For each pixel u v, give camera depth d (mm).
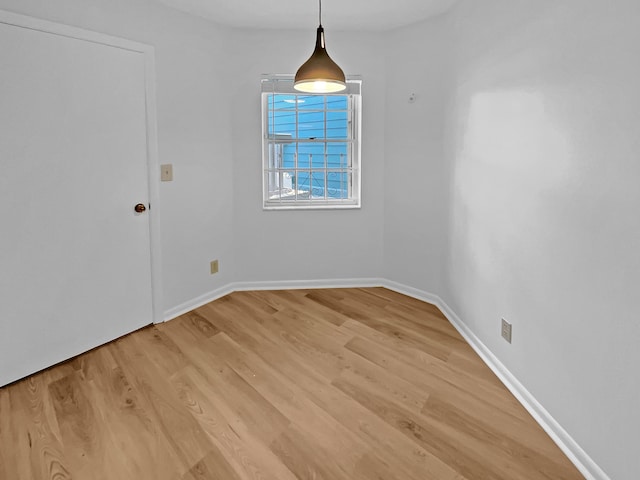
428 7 2770
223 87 3160
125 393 2020
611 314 1380
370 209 3529
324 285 3615
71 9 2184
